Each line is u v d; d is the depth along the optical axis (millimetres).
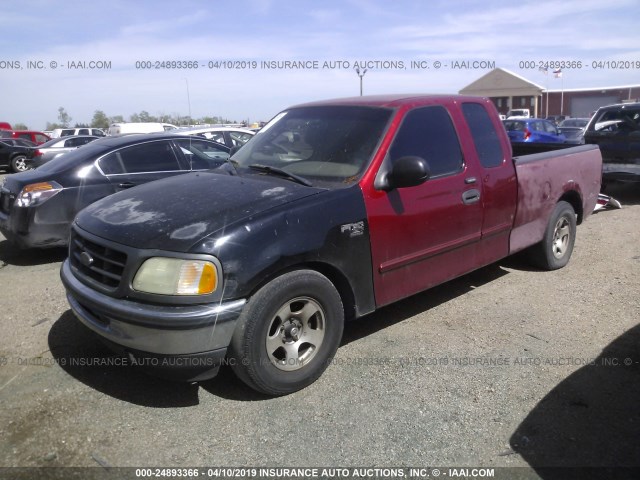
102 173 6289
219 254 2945
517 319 4414
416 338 4082
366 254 3586
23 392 3383
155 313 2885
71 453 2818
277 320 3201
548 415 3111
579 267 5758
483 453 2807
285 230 3170
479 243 4480
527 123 19062
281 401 3283
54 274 5801
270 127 4621
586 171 5812
